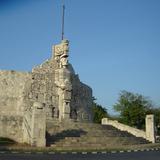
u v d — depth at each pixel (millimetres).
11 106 45094
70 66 53219
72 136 38594
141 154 30828
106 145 37938
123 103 77812
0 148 30250
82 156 27422
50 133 38406
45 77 48656
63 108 48906
